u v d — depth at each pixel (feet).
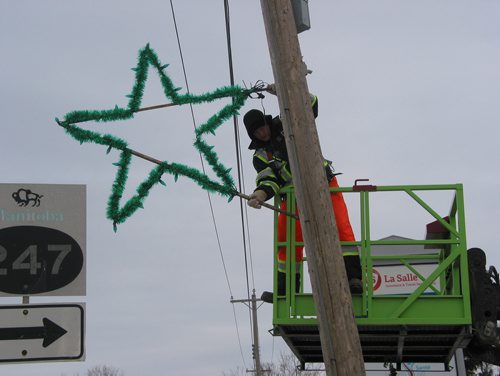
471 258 26.99
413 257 31.30
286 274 26.89
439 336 27.58
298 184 24.79
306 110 25.43
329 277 24.09
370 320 26.25
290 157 25.08
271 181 27.04
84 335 21.75
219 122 27.58
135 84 27.48
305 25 26.71
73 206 22.27
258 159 27.55
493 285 27.12
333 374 23.52
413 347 30.01
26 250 21.77
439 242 26.58
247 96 27.81
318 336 28.12
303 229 24.52
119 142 26.73
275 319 26.73
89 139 26.68
